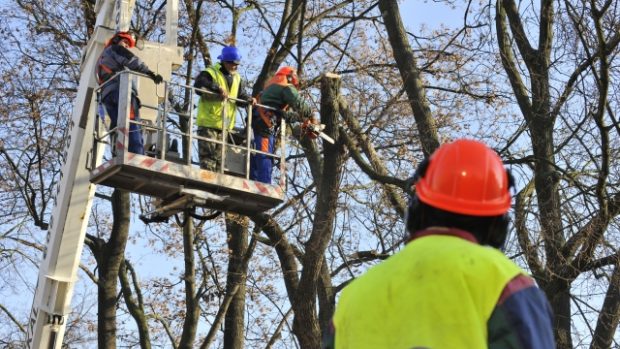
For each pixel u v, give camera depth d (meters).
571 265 14.00
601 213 14.07
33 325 12.15
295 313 14.99
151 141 10.79
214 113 10.95
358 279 2.65
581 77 14.92
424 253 2.48
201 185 10.70
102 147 10.98
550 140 15.69
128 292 21.70
